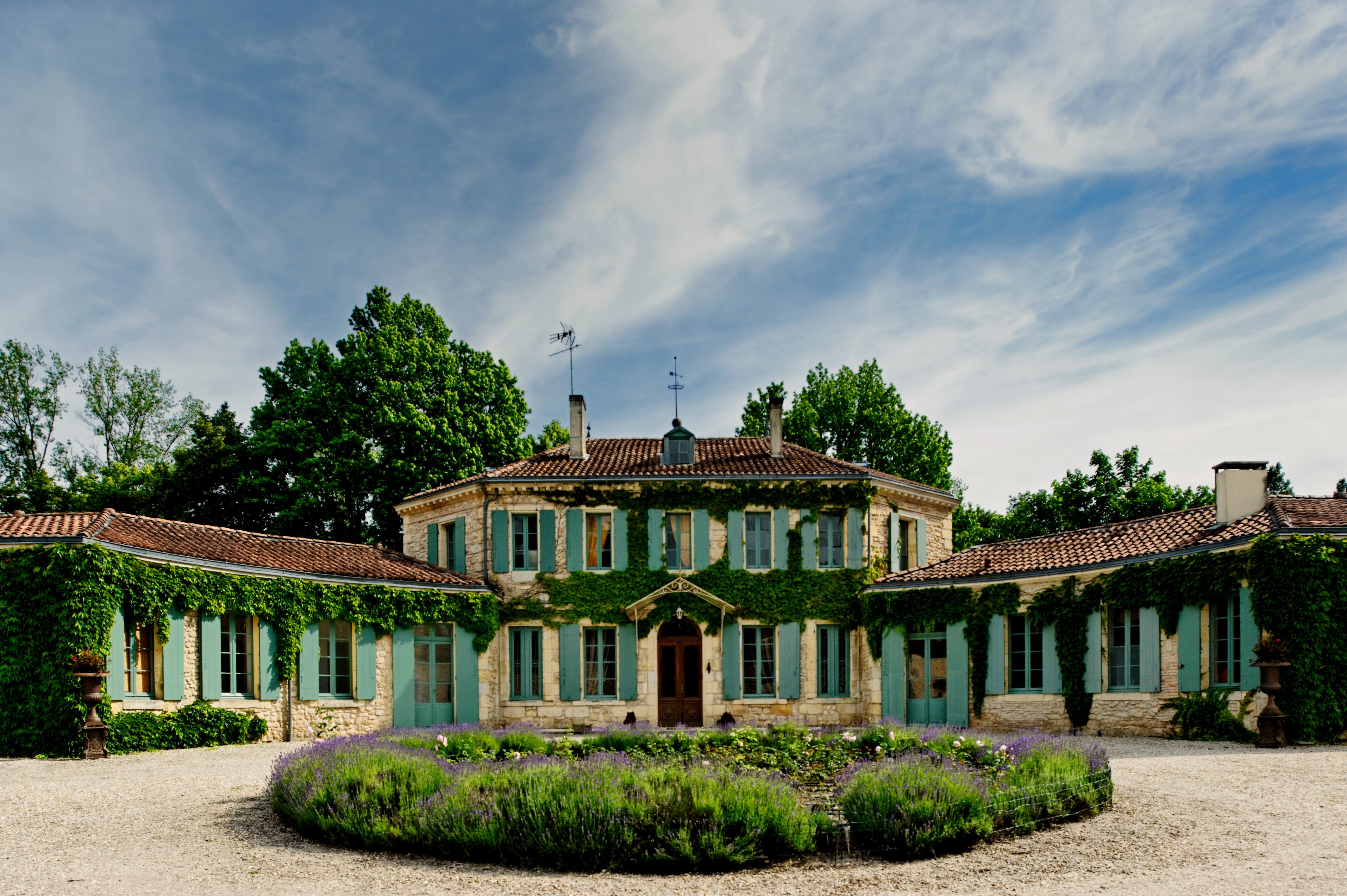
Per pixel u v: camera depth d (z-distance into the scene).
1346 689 16.14
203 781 12.67
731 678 23.31
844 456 35.38
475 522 24.28
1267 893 7.24
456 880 7.71
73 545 16.16
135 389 38.72
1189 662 17.91
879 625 23.09
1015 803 9.36
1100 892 7.34
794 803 8.87
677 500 23.97
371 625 21.28
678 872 8.02
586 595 23.50
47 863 8.16
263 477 31.17
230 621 19.08
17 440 37.16
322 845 8.91
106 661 16.19
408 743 12.66
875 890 7.47
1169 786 11.86
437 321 32.44
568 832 8.20
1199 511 20.33
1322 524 16.75
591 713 23.05
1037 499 35.66
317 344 31.34
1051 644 20.52
